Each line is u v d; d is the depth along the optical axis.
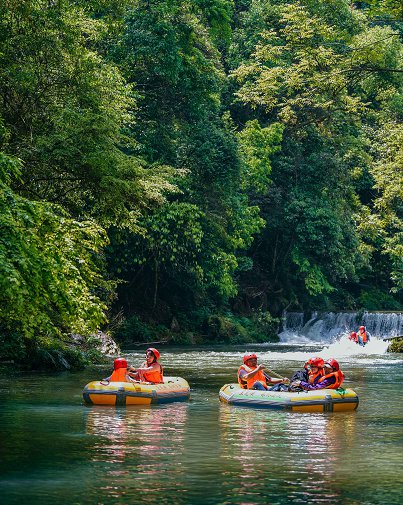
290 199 52.72
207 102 46.38
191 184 43.09
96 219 26.58
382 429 13.03
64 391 18.39
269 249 55.69
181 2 44.75
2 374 22.88
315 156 53.78
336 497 8.28
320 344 47.22
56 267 13.75
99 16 37.78
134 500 8.08
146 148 41.62
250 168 50.03
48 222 15.02
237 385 17.44
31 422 13.41
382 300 62.25
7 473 9.25
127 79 42.03
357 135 60.50
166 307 47.81
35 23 24.11
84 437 11.84
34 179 24.39
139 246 41.03
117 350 32.38
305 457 10.42
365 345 40.94
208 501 8.07
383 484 8.88
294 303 54.78
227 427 13.05
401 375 24.22
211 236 43.84
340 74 38.56
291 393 15.69
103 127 23.86
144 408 15.48
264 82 41.47
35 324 15.73
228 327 48.00
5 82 23.72
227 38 48.59
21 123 24.44
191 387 19.97
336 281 59.41
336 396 15.54
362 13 59.00
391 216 45.09
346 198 56.25
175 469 9.55
